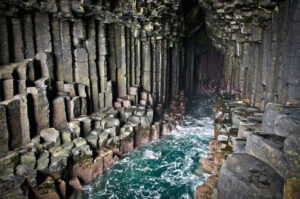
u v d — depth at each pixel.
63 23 12.90
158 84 20.30
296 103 7.90
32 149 10.05
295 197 4.18
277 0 9.88
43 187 9.19
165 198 10.39
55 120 11.93
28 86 11.02
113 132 13.59
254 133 6.25
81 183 11.33
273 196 4.55
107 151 12.82
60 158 10.23
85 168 11.46
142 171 12.49
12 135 9.91
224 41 22.23
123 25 16.38
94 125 13.59
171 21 18.30
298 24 8.52
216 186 7.19
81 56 13.88
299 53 8.51
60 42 12.95
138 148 15.14
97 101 15.22
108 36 15.91
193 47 30.41
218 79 34.28
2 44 10.74
